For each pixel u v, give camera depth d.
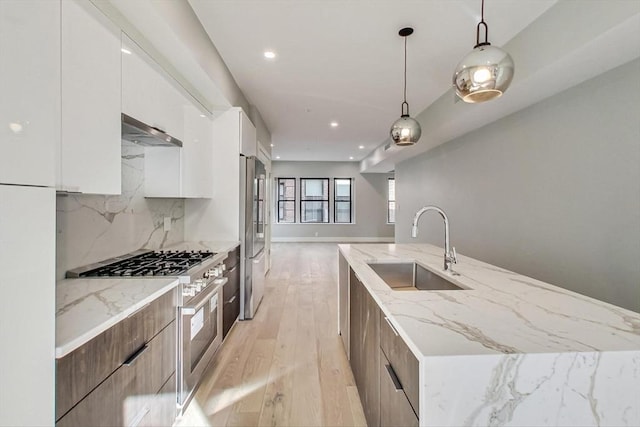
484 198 4.07
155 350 1.50
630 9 1.72
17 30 0.77
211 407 1.98
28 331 0.79
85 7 1.33
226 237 3.38
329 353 2.71
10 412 0.74
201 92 2.87
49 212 0.86
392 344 1.24
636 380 0.90
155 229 2.71
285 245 9.69
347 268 2.60
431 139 4.88
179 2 1.95
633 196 2.20
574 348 0.92
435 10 2.26
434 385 0.87
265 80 3.50
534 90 2.76
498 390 0.88
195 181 2.79
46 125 0.85
